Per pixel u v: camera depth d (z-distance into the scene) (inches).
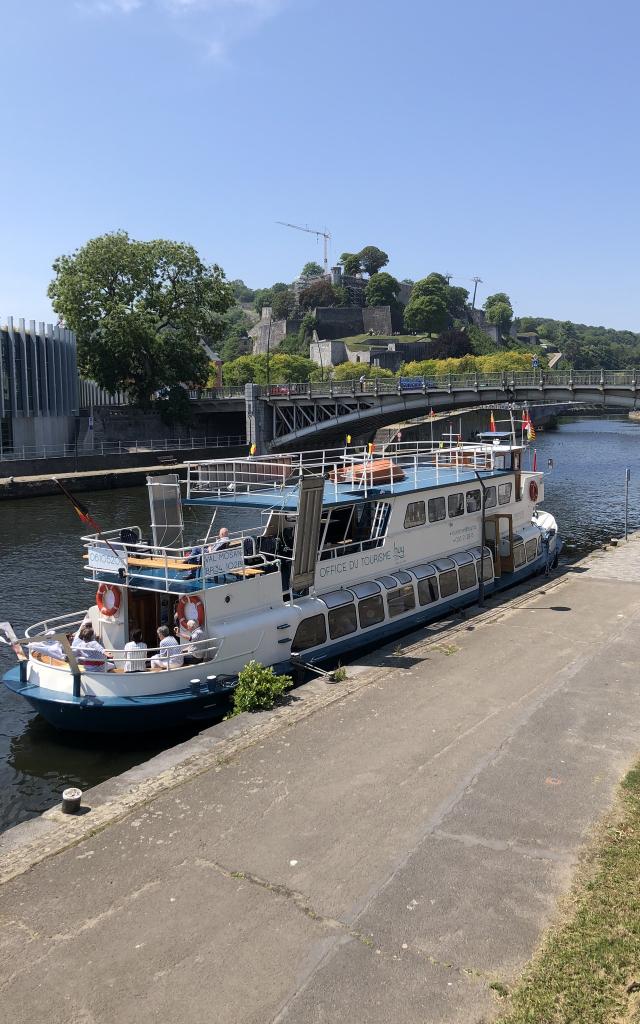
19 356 3080.7
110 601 750.5
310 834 455.5
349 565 854.5
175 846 447.8
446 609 953.5
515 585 1100.5
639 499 2399.1
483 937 362.0
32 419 3176.7
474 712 625.0
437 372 5816.9
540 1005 317.7
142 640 762.2
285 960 352.5
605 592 1023.0
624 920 366.0
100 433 3540.8
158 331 3595.0
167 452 3380.9
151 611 766.5
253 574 757.3
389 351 7185.0
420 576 928.9
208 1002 330.3
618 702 636.1
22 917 390.0
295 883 409.4
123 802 500.4
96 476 2869.1
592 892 390.0
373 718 619.8
